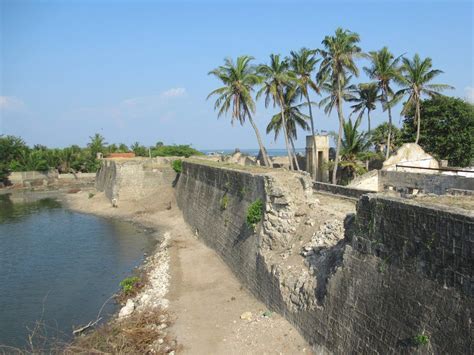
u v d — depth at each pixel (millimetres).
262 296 21391
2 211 61094
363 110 50906
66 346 19062
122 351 17875
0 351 19531
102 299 25844
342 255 15555
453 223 10281
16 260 35250
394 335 11766
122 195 58375
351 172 47031
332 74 41844
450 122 48125
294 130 49969
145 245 39031
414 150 39875
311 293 16484
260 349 16828
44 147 114312
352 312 13711
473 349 9453
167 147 94500
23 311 24375
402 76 43656
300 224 21531
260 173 25203
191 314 21297
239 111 42938
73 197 72625
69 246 39500
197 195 42156
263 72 43094
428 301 10844
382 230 12797
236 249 26953
